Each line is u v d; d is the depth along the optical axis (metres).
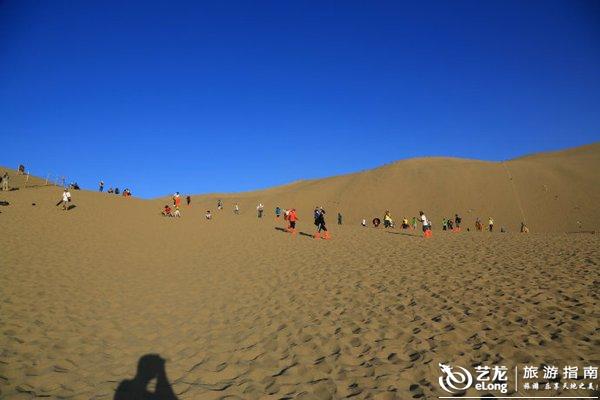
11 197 33.00
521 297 8.52
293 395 5.38
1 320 8.74
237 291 11.45
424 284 10.45
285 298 10.34
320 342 7.13
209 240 22.27
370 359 6.22
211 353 7.09
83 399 5.57
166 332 8.23
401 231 30.62
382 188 72.81
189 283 12.57
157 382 6.05
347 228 31.98
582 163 69.06
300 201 77.75
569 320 6.92
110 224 26.17
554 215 54.84
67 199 30.36
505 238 20.89
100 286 12.05
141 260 16.36
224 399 5.42
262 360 6.64
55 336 7.99
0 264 13.98
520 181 65.12
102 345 7.57
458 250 16.20
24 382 6.08
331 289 10.85
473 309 8.02
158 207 40.34
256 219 37.75
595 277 9.66
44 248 17.44
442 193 66.75
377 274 12.24
